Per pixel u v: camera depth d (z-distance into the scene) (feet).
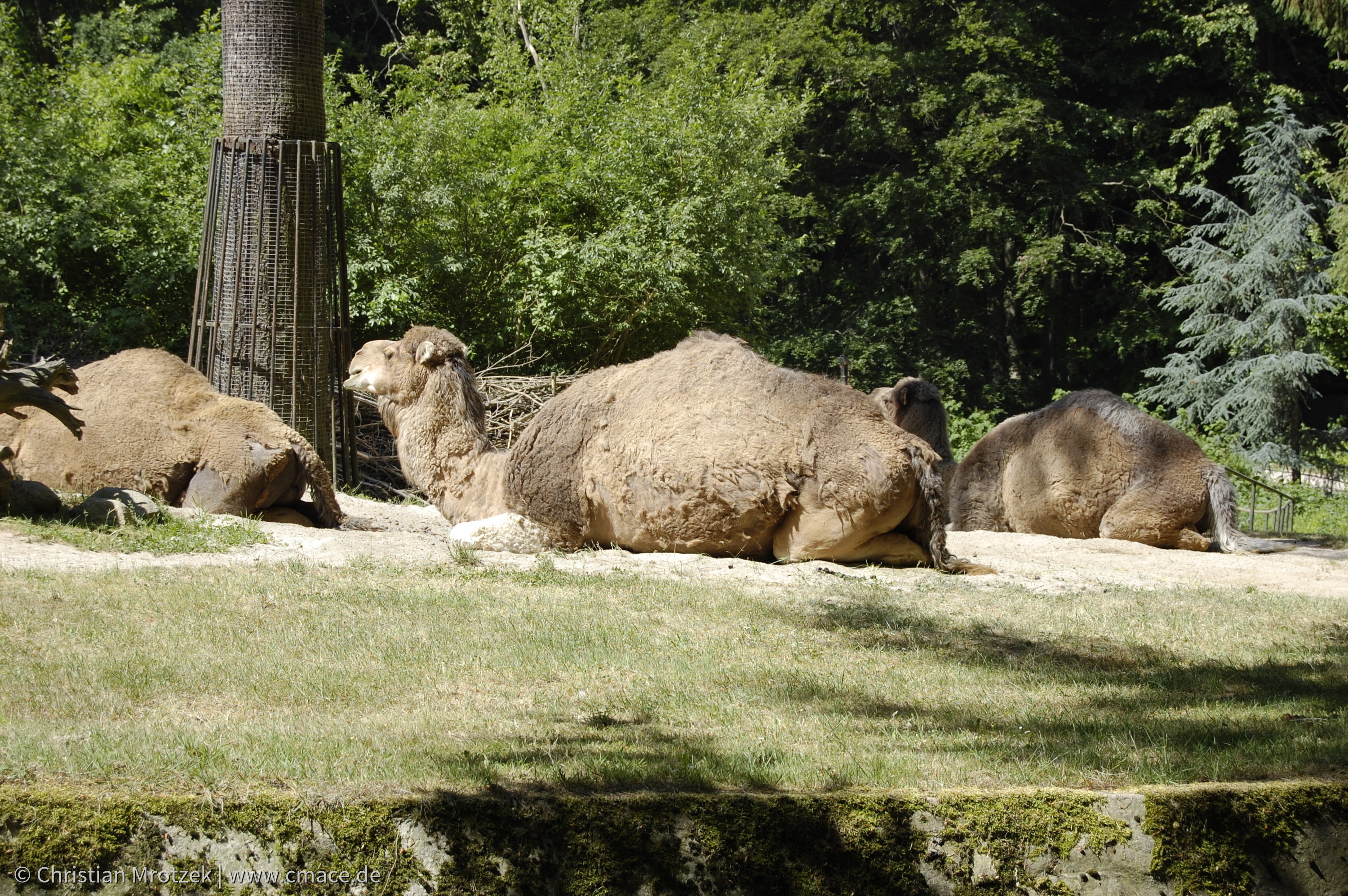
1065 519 59.82
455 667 27.78
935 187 181.88
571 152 107.96
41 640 28.09
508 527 44.42
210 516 45.88
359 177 96.84
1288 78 193.67
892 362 184.75
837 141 190.80
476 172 101.45
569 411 45.24
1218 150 177.27
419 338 48.57
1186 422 160.15
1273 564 52.70
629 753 21.77
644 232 102.73
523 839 18.31
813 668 29.55
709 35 156.15
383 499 78.28
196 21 171.73
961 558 47.42
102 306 94.84
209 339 68.54
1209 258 168.86
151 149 102.53
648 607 34.99
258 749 20.86
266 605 32.71
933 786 20.52
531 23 146.92
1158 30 186.70
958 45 180.45
